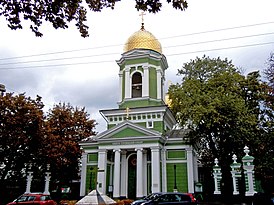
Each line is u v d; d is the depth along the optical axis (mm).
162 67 40719
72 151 38969
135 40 39844
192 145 33625
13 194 34031
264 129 33594
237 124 31469
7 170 31672
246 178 26000
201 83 34844
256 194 22719
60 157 36750
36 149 32062
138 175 31078
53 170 38250
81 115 44969
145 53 38312
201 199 30969
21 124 30656
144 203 20625
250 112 34594
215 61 38406
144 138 31969
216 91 32500
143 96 37219
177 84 37625
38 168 34719
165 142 34062
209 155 39562
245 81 36344
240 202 25969
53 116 42469
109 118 37375
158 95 37844
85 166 35844
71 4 7492
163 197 21078
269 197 21516
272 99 33469
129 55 38906
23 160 31828
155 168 30875
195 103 32469
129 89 38094
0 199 32438
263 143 32781
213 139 34812
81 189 34875
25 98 32688
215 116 30656
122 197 32531
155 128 35125
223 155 33688
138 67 38625
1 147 30484
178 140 33781
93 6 7777
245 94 36594
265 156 31812
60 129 41188
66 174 41438
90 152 36344
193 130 33625
